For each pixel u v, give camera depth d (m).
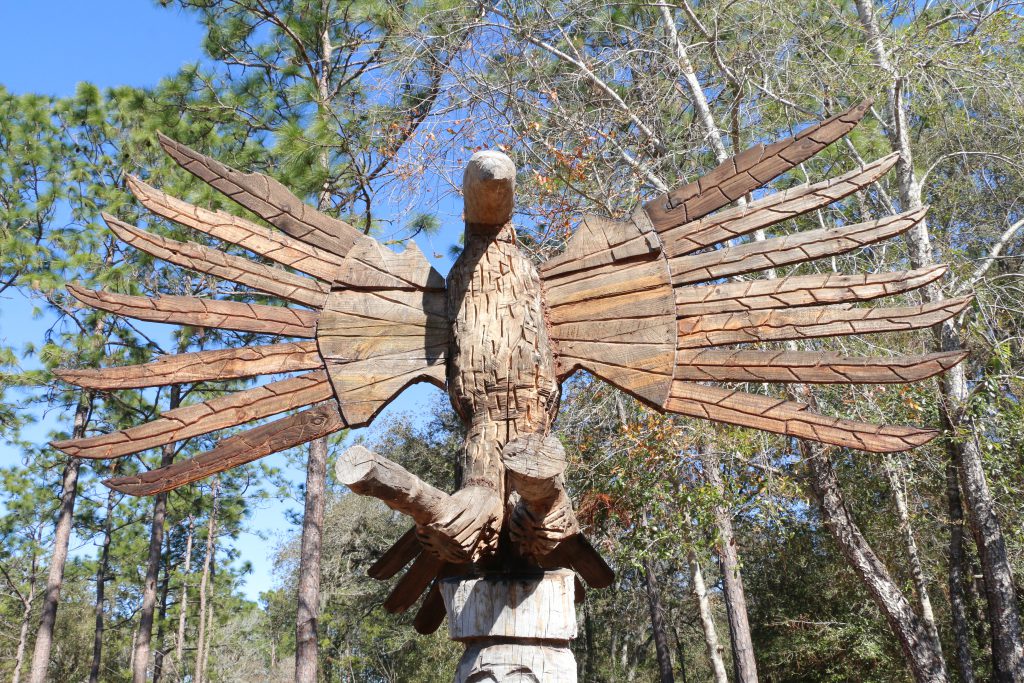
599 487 9.77
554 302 3.46
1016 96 9.61
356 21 10.87
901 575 13.23
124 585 26.66
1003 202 10.79
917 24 9.73
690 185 3.51
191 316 3.25
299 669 10.12
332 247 3.44
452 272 3.44
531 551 2.94
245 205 3.40
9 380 13.04
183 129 11.17
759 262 3.38
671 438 9.23
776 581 16.11
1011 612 9.45
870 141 10.02
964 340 9.87
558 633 2.87
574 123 9.90
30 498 17.78
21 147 12.68
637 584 17.84
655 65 10.80
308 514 10.84
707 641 13.46
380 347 3.31
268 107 11.24
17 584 21.91
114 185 13.16
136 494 3.05
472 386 3.21
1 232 12.76
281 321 3.34
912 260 9.62
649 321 3.35
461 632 2.90
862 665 14.36
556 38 11.41
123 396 14.29
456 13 10.30
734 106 9.91
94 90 12.78
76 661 24.91
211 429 3.15
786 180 10.65
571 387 10.64
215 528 24.95
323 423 3.19
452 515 2.68
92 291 3.18
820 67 9.77
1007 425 9.45
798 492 9.66
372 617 25.73
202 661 24.25
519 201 9.96
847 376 3.18
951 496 11.66
